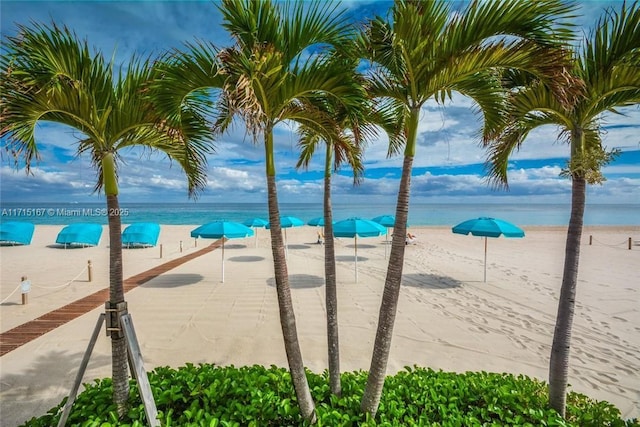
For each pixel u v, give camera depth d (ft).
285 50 9.96
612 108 11.84
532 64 9.30
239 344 21.85
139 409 11.49
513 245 67.46
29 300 31.01
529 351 21.42
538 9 8.64
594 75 11.05
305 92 10.38
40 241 72.49
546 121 13.05
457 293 33.65
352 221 34.83
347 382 14.11
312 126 11.98
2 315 26.89
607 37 10.76
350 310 28.43
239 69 8.60
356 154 13.43
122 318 10.89
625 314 27.71
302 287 35.47
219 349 21.16
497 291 34.37
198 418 11.31
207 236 34.35
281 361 19.74
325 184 13.69
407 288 35.45
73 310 28.09
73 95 9.50
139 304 29.66
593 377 18.42
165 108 10.25
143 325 24.86
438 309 28.94
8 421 14.17
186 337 22.85
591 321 26.27
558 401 12.37
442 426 11.28
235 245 68.49
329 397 13.07
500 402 12.67
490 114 11.69
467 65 9.59
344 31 10.08
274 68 8.99
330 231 13.48
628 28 10.30
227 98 7.84
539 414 11.74
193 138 12.48
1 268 45.37
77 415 11.56
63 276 40.73
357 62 10.92
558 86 9.17
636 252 57.36
